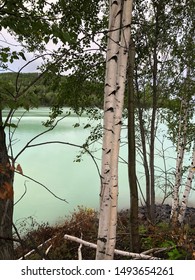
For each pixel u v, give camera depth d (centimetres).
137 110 602
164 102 608
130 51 338
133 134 340
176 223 532
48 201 929
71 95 498
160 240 435
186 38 531
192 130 700
